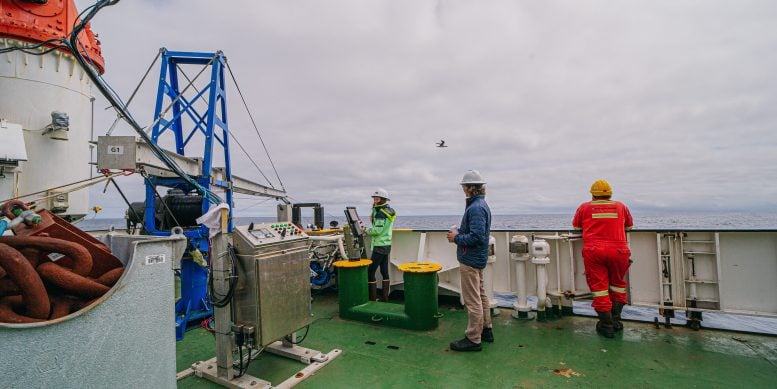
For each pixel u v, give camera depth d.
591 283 4.18
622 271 4.14
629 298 4.60
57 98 5.04
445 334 4.21
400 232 6.39
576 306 8.36
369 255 6.52
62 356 1.48
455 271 5.71
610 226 4.05
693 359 3.45
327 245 6.36
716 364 3.33
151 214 4.75
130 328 1.73
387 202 5.99
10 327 1.33
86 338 1.56
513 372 3.20
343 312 4.89
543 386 2.94
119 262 2.03
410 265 4.64
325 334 4.24
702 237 4.36
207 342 4.05
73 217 5.45
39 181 4.88
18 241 1.64
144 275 1.81
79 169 5.39
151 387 1.83
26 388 1.38
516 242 4.79
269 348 3.66
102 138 2.97
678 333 4.18
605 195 4.20
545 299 4.68
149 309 1.83
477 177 3.72
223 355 3.07
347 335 4.20
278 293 3.18
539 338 4.03
